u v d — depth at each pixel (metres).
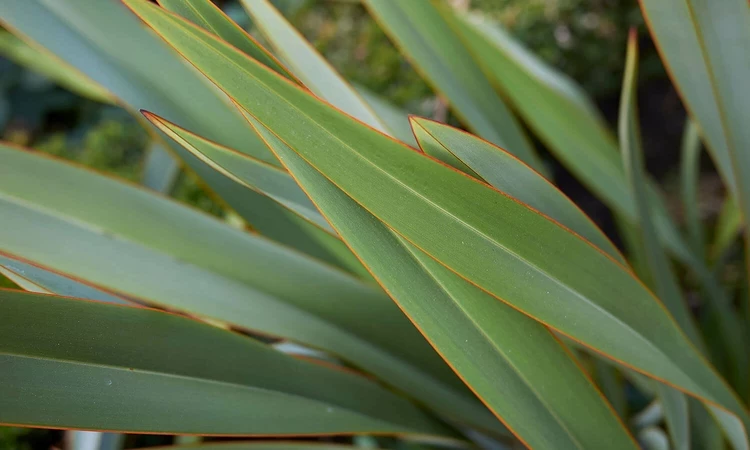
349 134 0.62
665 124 2.77
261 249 0.81
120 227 0.78
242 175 0.70
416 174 0.63
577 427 0.71
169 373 0.69
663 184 2.50
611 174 1.00
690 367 0.72
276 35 0.77
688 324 0.89
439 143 0.66
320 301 0.80
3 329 0.66
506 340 0.69
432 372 0.83
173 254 0.78
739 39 0.75
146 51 0.83
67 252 0.76
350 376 0.79
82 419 0.66
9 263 0.74
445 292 0.68
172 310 0.76
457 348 0.68
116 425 0.66
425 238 0.65
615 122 2.71
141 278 0.77
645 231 0.83
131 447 0.88
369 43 1.97
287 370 0.75
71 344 0.67
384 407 0.79
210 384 0.70
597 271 0.68
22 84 2.53
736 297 1.71
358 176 0.63
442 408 0.82
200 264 0.79
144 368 0.69
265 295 0.79
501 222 0.65
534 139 2.27
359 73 1.88
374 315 0.81
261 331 0.78
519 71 0.98
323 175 0.64
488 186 0.63
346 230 0.65
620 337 0.69
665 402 0.80
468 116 0.88
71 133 2.44
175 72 0.83
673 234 1.10
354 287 0.81
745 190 0.83
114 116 2.27
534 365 0.70
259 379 0.73
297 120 0.62
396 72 1.85
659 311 0.70
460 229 0.65
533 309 0.67
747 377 1.11
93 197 0.78
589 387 0.71
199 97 0.83
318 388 0.76
